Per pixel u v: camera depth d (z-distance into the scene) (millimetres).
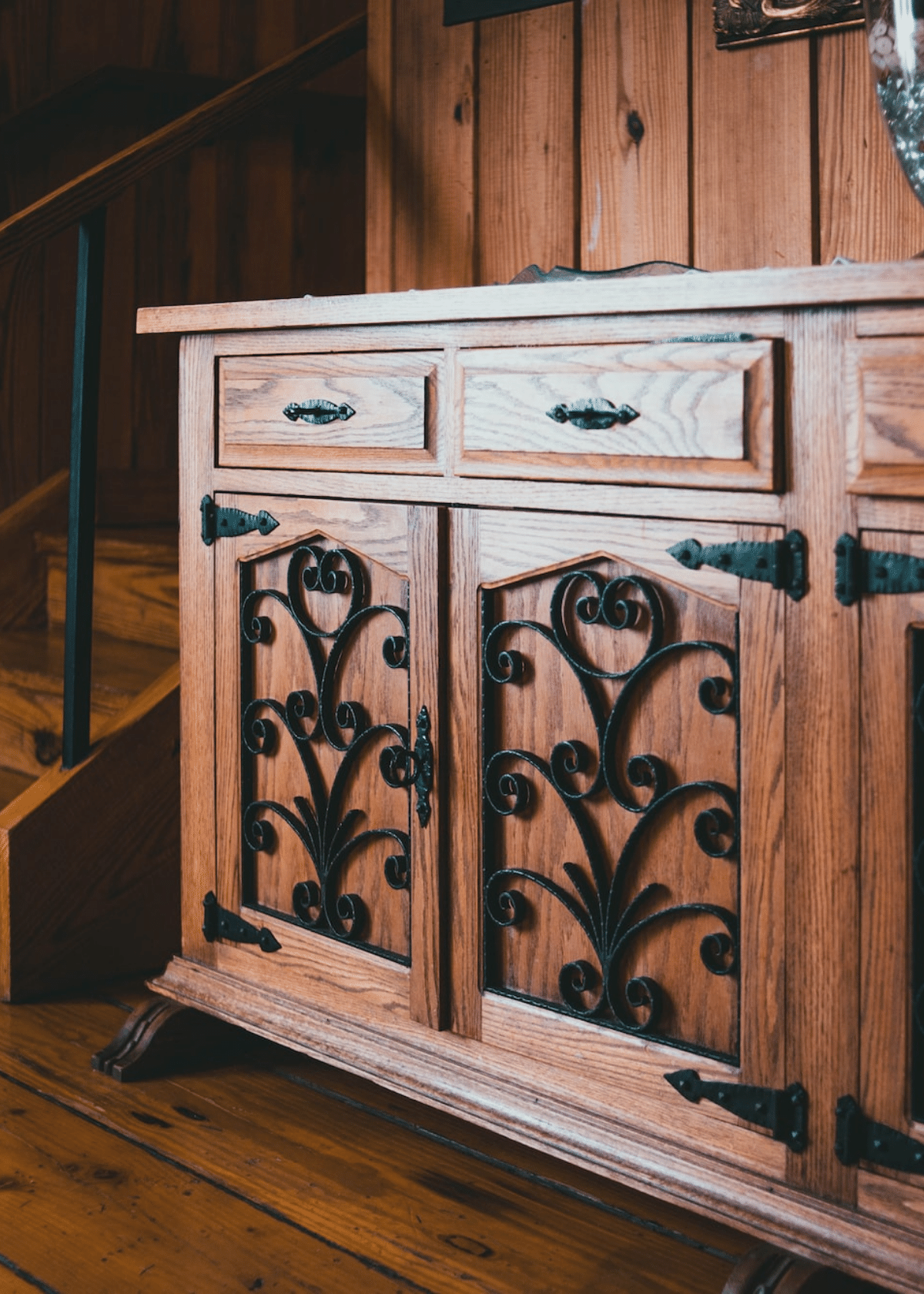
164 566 2840
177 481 3326
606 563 1366
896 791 1159
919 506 1129
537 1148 1419
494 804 1484
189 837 1887
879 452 1145
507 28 2115
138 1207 1493
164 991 1886
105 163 2146
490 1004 1499
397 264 2309
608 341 1335
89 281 2123
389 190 2301
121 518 3227
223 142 3303
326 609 1669
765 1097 1256
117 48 3295
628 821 1369
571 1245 1422
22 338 3236
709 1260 1396
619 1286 1348
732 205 1877
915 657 1144
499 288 1395
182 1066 1879
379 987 1624
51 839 2148
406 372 1529
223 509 1791
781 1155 1251
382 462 1566
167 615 2820
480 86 2156
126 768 2223
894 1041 1169
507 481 1438
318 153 3439
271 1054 1927
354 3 3547
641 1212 1491
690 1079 1312
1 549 3078
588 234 2043
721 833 1289
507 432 1430
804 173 1796
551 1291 1338
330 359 1621
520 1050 1472
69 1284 1347
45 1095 1782
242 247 3363
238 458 1762
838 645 1188
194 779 1872
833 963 1206
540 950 1460
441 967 1542
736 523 1255
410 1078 1556
